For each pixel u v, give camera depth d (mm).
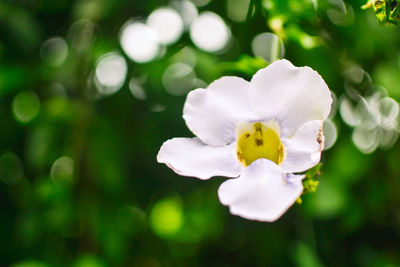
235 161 430
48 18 654
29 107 652
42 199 622
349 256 637
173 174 678
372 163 604
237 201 401
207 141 434
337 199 583
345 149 598
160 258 737
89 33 634
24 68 630
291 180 407
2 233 670
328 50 557
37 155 608
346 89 596
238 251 708
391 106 599
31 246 642
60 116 620
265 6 500
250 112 435
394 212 616
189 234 729
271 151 432
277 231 658
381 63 576
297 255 587
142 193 689
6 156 680
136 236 731
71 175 633
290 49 547
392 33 565
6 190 680
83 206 627
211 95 438
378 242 636
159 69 627
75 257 635
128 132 659
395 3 458
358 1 545
